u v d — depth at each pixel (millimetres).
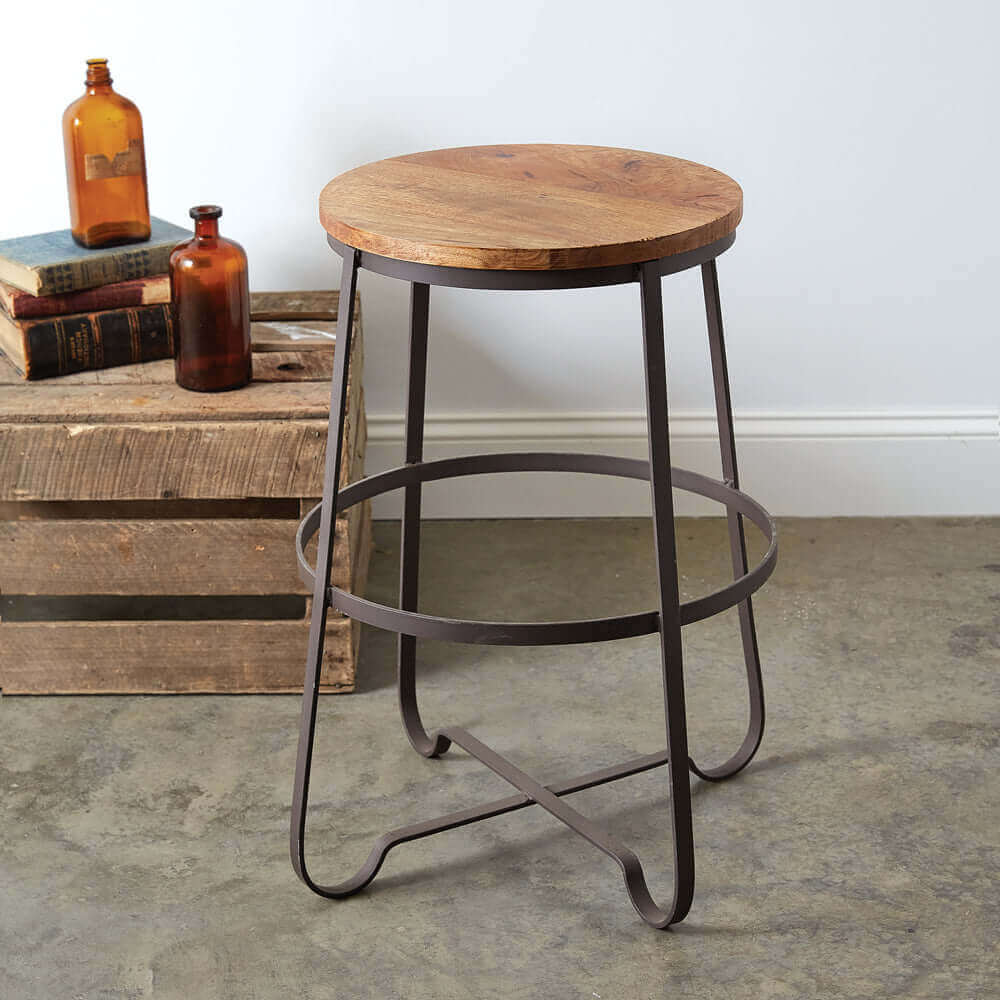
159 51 2195
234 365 1877
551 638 1352
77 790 1714
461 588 2232
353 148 2273
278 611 1925
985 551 2354
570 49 2227
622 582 2254
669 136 2283
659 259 1270
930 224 2338
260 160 2270
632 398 2443
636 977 1405
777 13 2211
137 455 1800
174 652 1907
